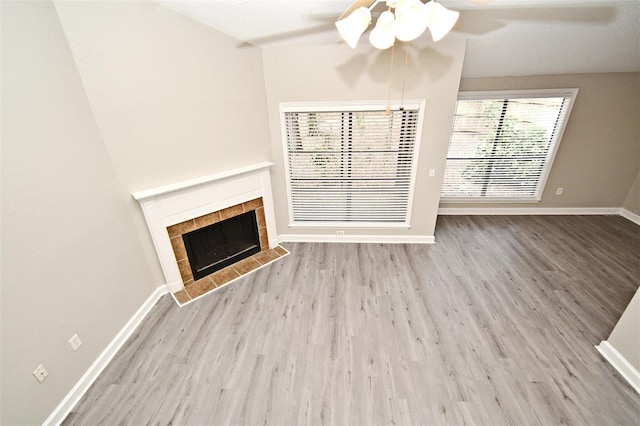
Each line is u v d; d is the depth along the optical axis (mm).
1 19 1464
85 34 1868
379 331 2385
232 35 2613
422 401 1834
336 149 3305
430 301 2719
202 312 2648
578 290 2812
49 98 1715
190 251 2934
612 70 3480
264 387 1948
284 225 3789
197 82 2498
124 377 2031
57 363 1754
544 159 4137
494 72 3500
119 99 2119
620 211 4391
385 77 2895
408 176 3408
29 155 1594
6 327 1466
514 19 2279
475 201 4512
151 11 2105
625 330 1935
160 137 2406
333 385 1949
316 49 2824
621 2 2004
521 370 2014
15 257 1511
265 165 3193
